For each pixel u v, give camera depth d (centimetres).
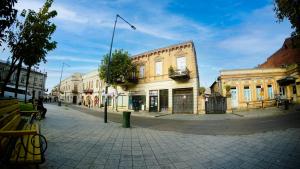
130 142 744
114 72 2841
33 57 793
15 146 399
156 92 2845
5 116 402
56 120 1303
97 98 4500
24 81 5144
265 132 881
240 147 648
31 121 669
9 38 741
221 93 2722
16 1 427
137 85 3108
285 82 2403
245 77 2667
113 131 991
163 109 2742
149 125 1393
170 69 2609
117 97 3375
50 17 805
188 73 2516
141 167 481
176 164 505
